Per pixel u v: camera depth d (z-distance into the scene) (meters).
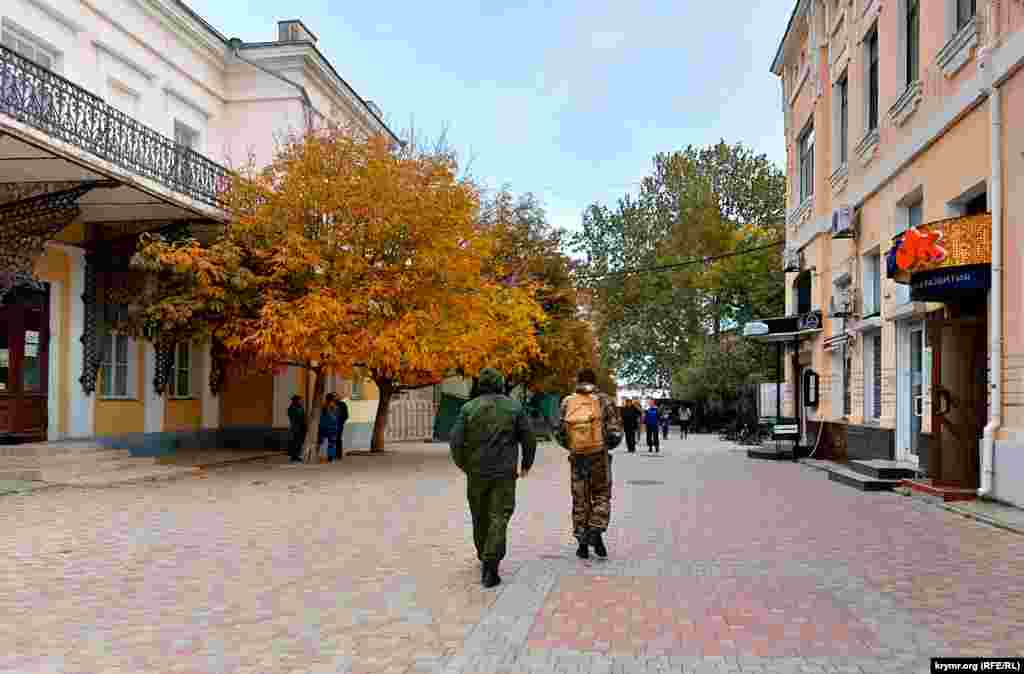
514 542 9.45
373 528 10.31
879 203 16.97
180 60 22.42
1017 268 11.06
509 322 21.75
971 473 12.20
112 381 19.47
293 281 18.22
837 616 6.20
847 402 20.33
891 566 7.91
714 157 52.09
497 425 7.49
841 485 15.17
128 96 20.52
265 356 17.84
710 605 6.52
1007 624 5.96
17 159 13.09
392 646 5.59
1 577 7.54
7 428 16.52
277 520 10.92
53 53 17.95
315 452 20.81
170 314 16.69
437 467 19.59
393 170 18.58
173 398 21.78
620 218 52.50
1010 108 11.27
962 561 8.12
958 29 13.20
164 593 7.00
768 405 25.61
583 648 5.47
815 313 21.58
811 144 23.75
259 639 5.75
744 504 12.56
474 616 6.30
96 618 6.25
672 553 8.66
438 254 18.44
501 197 31.30
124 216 17.73
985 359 12.12
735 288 46.25
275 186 18.89
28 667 5.15
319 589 7.14
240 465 19.91
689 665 5.11
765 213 50.78
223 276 17.19
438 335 18.55
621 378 53.53
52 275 17.38
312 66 25.16
